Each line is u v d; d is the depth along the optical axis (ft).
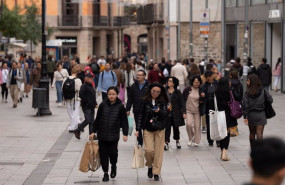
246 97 71.87
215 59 283.38
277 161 20.83
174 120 82.58
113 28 384.27
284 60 183.62
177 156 78.95
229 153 81.00
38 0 337.31
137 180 64.44
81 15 366.02
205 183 62.49
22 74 150.51
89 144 62.23
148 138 63.31
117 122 62.44
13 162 75.87
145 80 81.25
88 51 369.09
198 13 287.48
